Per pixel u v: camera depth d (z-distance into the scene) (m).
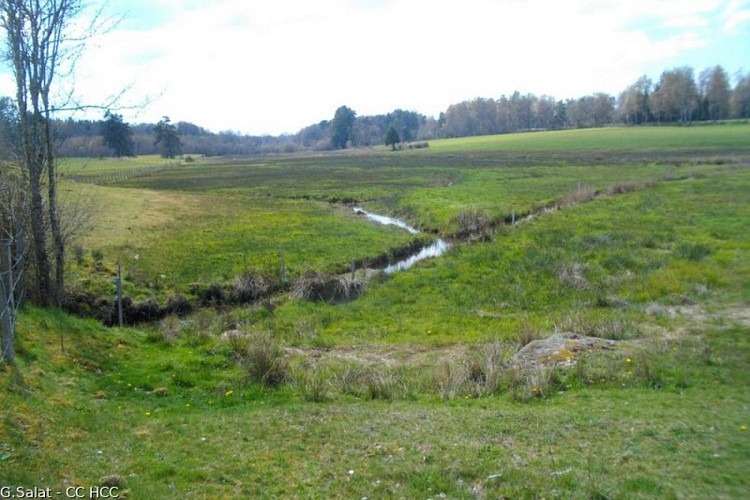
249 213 43.50
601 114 171.12
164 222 38.03
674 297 18.02
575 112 181.25
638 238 27.28
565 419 9.12
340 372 12.65
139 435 8.70
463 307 19.11
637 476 6.97
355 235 33.66
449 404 10.59
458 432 8.82
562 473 7.15
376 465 7.66
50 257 15.66
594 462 7.45
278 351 13.48
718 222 30.41
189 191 61.31
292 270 25.25
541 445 8.14
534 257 24.53
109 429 8.81
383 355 14.73
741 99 139.00
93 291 18.84
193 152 176.00
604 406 9.72
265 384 11.94
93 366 12.33
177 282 22.61
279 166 99.50
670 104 144.75
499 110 191.88
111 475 6.94
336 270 25.94
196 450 8.20
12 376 9.35
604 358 12.11
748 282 19.19
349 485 7.12
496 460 7.69
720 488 6.63
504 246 27.44
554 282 20.95
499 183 56.31
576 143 110.94
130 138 129.38
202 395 11.43
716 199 38.00
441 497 6.76
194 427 9.27
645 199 39.66
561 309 17.97
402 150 137.38
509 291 20.27
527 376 11.35
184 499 6.61
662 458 7.47
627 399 10.02
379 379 11.82
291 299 20.62
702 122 138.12
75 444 7.93
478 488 6.93
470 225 35.16
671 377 10.95
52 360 11.59
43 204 15.65
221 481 7.20
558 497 6.57
